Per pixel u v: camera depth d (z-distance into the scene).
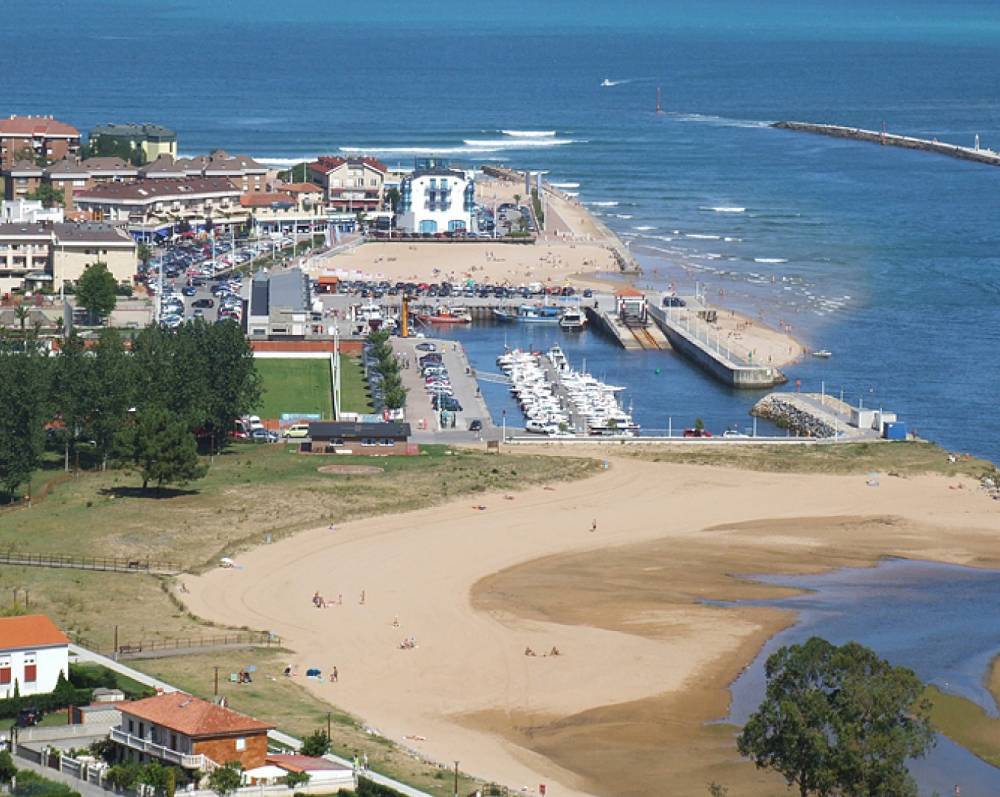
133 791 173.62
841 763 178.38
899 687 184.00
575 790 189.12
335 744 192.50
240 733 179.62
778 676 193.12
